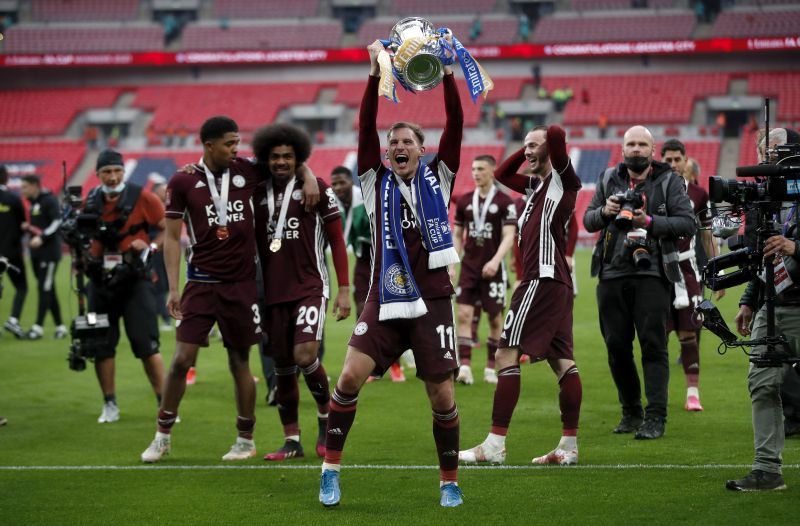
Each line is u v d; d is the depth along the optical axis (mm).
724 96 44500
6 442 7934
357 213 10320
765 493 5484
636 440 7336
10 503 5805
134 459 7152
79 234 8383
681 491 5625
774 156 5719
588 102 44625
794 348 5594
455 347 5480
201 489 6082
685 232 7270
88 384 11070
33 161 45594
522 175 7336
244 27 51125
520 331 6625
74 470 6746
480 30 49031
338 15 52000
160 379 8578
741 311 5996
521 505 5445
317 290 6855
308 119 48406
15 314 14945
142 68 51406
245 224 6852
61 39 51031
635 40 46188
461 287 10688
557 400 9336
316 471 6504
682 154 9336
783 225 5617
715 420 8086
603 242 7543
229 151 6797
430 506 5496
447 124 5582
